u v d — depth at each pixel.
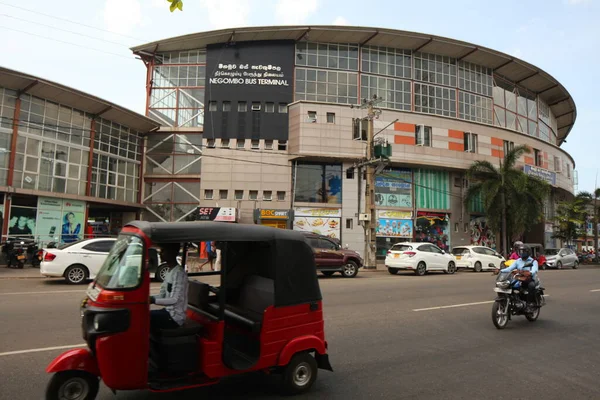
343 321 8.29
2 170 19.91
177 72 30.02
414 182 30.45
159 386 3.79
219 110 28.81
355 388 4.77
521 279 8.28
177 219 28.22
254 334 4.39
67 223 22.78
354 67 30.97
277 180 28.19
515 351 6.47
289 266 4.54
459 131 31.70
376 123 29.33
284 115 29.03
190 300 4.84
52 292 10.96
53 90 21.67
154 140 29.06
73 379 3.67
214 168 28.20
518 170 29.62
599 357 6.22
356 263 17.73
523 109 38.59
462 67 34.19
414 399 4.50
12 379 4.71
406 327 7.91
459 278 17.48
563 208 37.91
